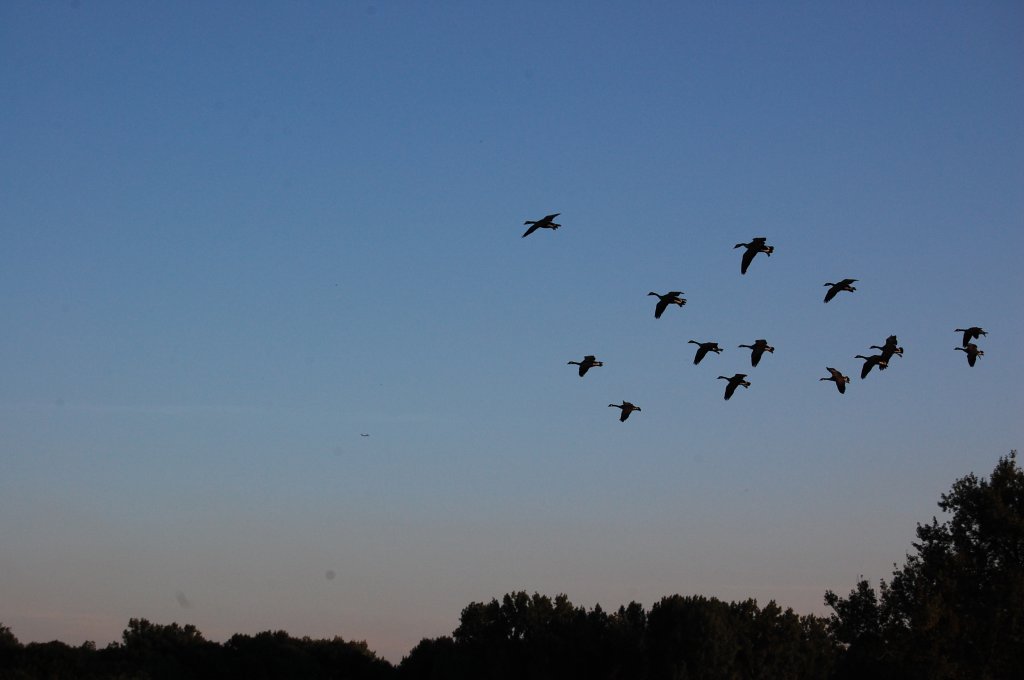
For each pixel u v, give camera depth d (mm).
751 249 32688
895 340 37875
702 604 81938
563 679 82375
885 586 71312
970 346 39156
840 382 37562
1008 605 66938
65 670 84250
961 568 69312
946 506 72938
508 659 86062
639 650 79688
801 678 82125
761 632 82250
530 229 31750
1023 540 69688
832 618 73375
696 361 37156
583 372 39125
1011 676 67625
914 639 67375
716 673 77562
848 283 34406
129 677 85188
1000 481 71812
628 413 39688
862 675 72500
